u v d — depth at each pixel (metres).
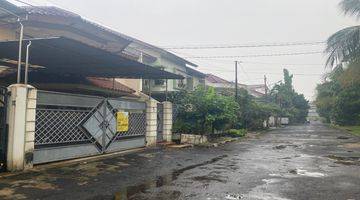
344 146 18.70
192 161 11.70
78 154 10.95
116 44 19.30
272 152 15.26
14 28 14.95
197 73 33.56
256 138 25.75
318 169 10.48
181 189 7.37
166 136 17.25
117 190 7.16
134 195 6.77
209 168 10.30
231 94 35.62
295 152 15.36
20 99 8.67
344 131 37.38
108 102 12.46
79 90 17.72
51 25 15.77
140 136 14.88
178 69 29.12
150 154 13.10
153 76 17.42
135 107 14.46
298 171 10.05
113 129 12.80
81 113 11.10
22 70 14.91
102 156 11.76
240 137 25.75
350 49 22.72
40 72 16.19
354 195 7.07
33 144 9.09
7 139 8.54
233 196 6.84
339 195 7.06
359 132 32.19
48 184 7.47
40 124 9.52
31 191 6.82
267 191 7.32
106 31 18.19
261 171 9.93
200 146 17.30
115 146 12.98
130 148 14.03
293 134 31.62
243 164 11.29
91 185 7.52
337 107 49.03
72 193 6.78
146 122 15.41
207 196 6.80
